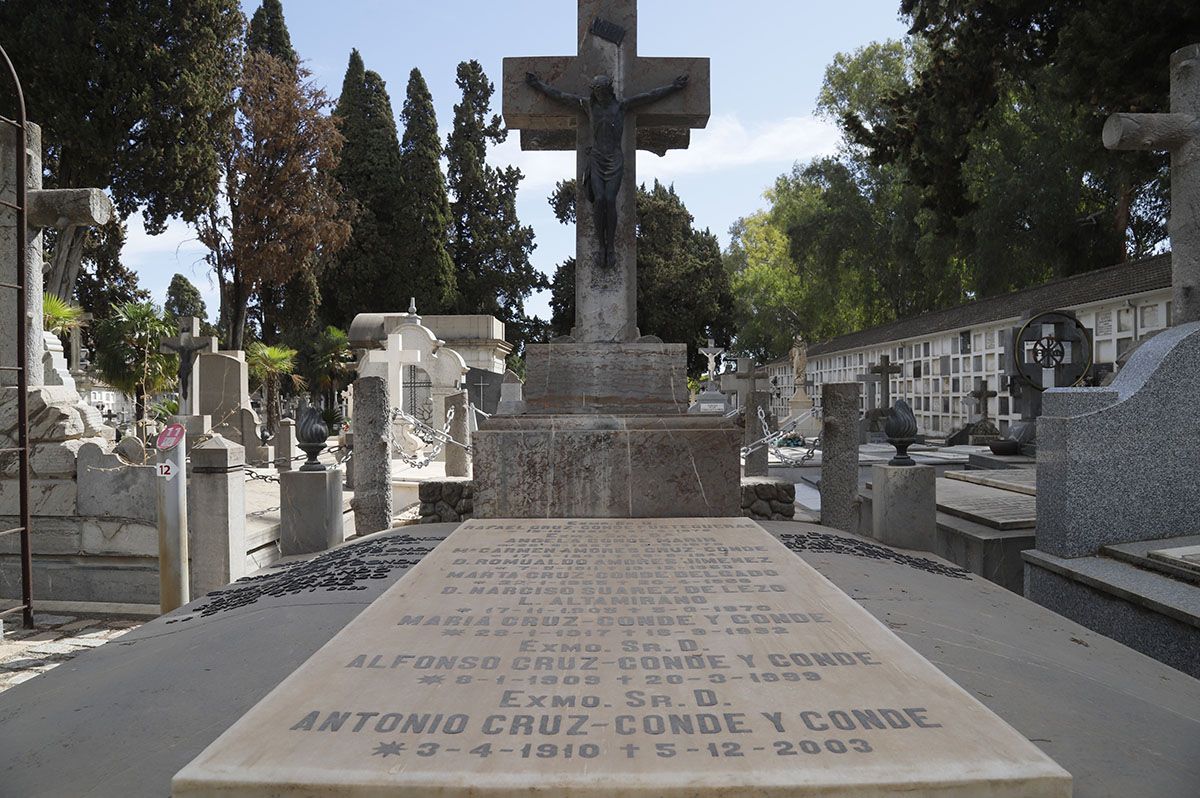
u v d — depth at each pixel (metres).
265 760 1.92
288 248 32.16
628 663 2.51
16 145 6.31
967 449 15.89
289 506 5.97
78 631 6.04
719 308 45.47
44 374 7.84
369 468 6.85
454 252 46.44
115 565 6.78
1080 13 11.09
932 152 16.56
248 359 26.94
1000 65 15.42
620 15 6.09
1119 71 10.85
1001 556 5.76
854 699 2.25
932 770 1.87
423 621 2.92
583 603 3.14
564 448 5.26
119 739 2.57
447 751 1.96
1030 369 12.62
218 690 2.92
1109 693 2.90
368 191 39.91
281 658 3.18
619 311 6.02
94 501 6.78
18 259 6.10
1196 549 4.57
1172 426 5.04
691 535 4.50
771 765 1.89
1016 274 25.83
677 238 45.47
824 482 6.64
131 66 20.75
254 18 35.88
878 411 23.48
